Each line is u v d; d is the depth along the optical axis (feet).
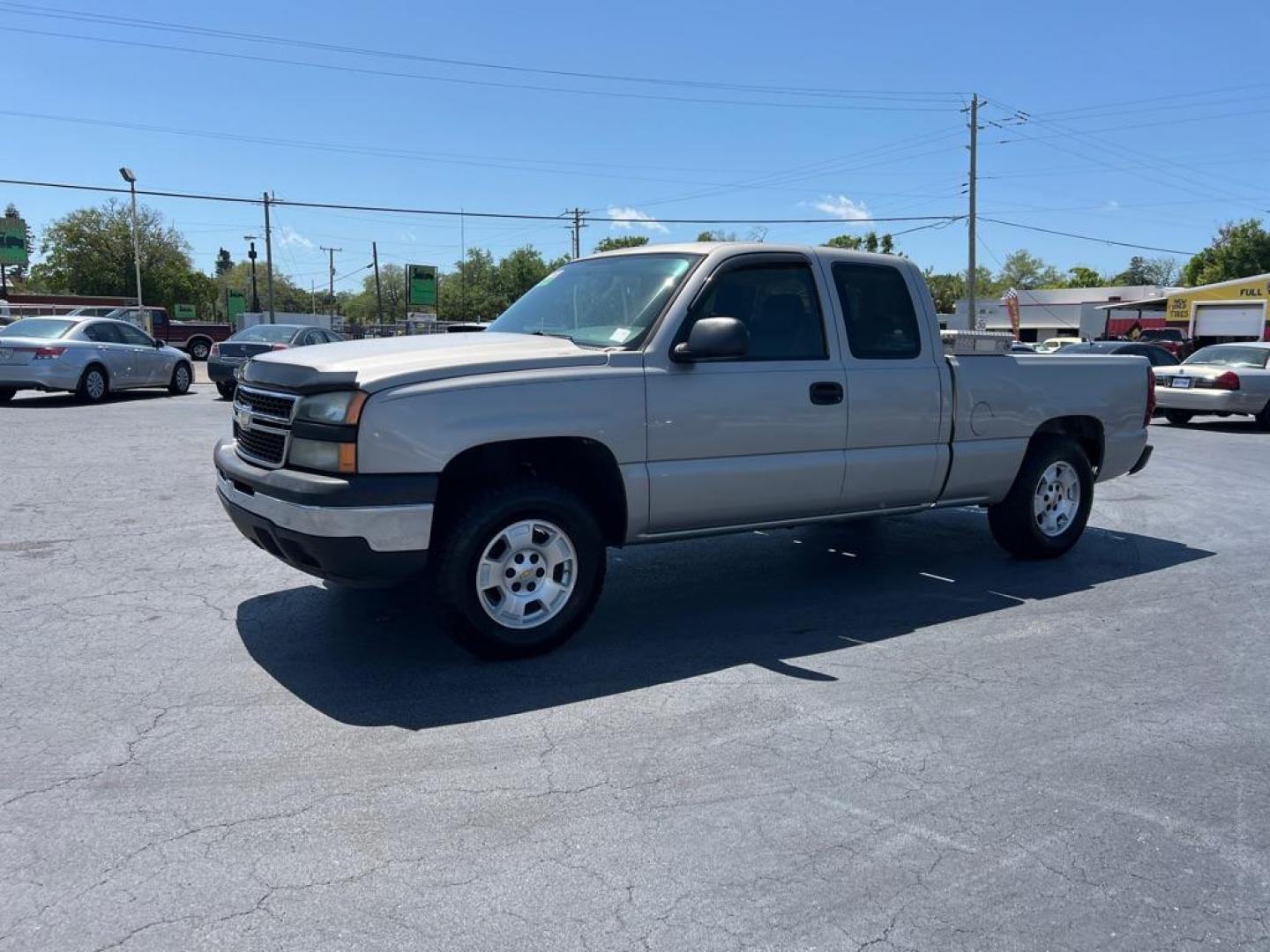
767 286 18.26
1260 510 31.07
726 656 16.60
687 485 17.02
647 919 9.41
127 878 9.90
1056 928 9.46
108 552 22.67
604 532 17.26
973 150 137.28
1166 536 27.04
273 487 14.89
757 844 10.79
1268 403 56.80
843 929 9.36
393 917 9.37
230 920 9.25
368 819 11.12
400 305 370.32
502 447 15.70
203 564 21.72
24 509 27.12
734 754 12.93
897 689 15.28
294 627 17.60
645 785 12.06
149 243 282.56
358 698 14.48
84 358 56.39
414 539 14.64
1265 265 256.11
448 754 12.76
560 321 18.43
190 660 15.90
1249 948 9.25
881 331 19.71
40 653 16.12
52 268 278.67
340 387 14.55
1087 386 23.20
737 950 9.02
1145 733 13.91
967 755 13.05
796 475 18.25
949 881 10.18
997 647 17.34
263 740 13.07
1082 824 11.39
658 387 16.58
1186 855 10.80
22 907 9.39
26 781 11.85
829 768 12.61
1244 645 17.70
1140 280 412.98
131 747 12.80
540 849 10.59
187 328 146.10
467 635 15.44
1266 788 12.35
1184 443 51.01
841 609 19.36
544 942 9.04
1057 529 23.52
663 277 17.69
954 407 20.57
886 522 27.96
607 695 14.80
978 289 390.83
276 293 393.09
